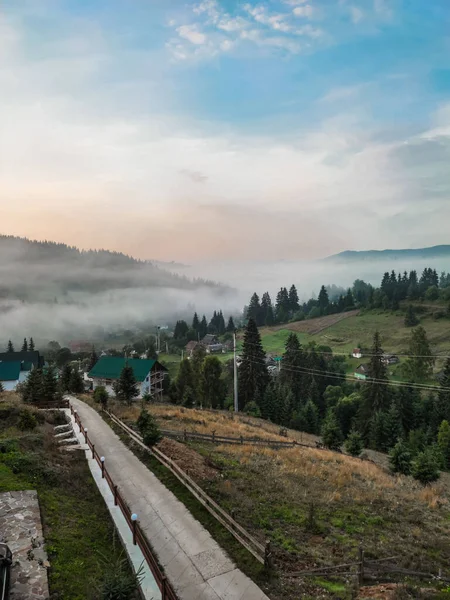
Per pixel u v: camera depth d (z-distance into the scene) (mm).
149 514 15586
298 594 11578
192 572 12188
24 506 13836
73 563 11492
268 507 17641
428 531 18391
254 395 74562
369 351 117312
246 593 11328
